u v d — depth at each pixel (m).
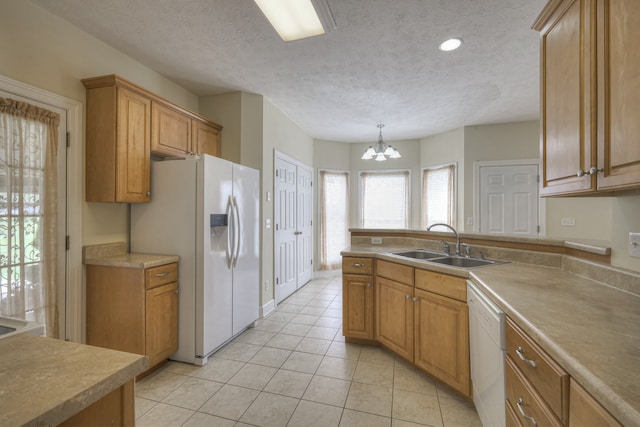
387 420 1.74
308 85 3.23
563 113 1.32
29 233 1.90
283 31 2.09
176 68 2.84
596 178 1.10
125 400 0.78
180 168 2.43
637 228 1.36
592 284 1.53
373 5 1.95
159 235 2.48
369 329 2.69
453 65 2.78
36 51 1.96
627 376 0.71
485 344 1.49
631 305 1.20
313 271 5.36
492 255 2.31
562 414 0.84
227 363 2.39
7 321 1.09
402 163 5.50
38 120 1.94
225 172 2.64
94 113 2.23
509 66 2.79
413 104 3.74
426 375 2.22
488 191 4.49
